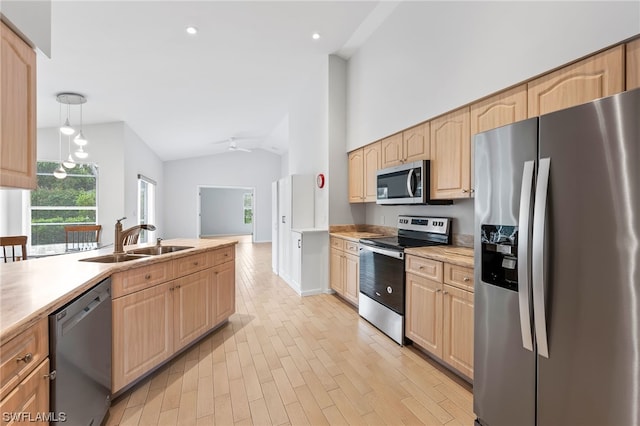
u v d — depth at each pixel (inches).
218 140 296.0
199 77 147.7
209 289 105.6
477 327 62.1
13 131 48.5
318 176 173.0
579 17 60.5
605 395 40.8
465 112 89.7
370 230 161.2
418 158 109.4
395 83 120.5
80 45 106.3
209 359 92.5
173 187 353.1
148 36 108.1
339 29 130.5
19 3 48.1
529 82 71.6
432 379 81.7
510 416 54.9
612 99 39.4
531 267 48.8
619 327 39.2
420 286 92.5
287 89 192.4
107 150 189.9
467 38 87.3
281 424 65.1
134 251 98.7
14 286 54.0
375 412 68.8
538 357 49.1
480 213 60.8
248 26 115.3
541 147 48.1
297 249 165.5
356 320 124.6
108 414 67.4
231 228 499.2
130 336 73.4
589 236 41.9
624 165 38.4
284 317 128.3
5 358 36.2
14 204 173.6
